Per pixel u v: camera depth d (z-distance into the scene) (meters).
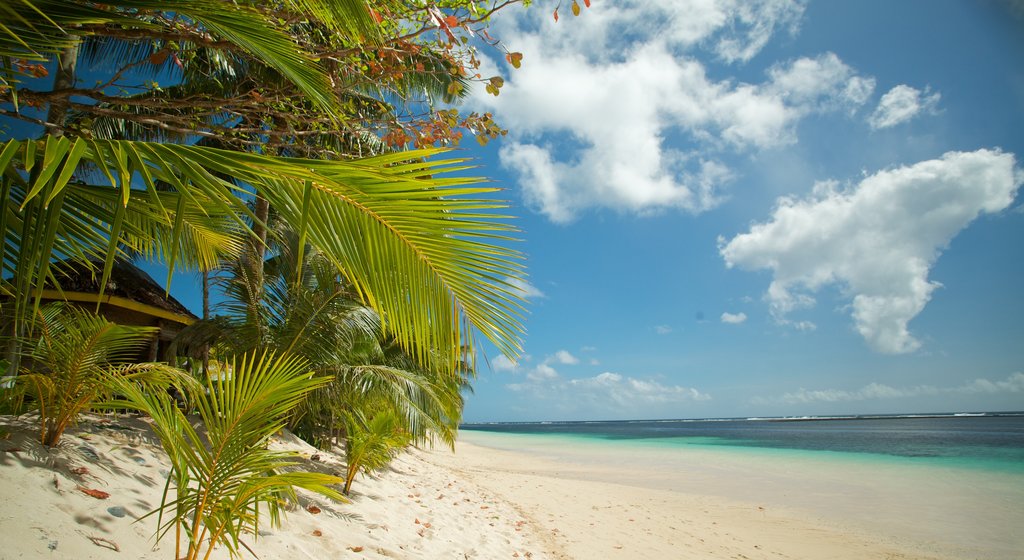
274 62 2.06
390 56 3.57
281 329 6.88
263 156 1.45
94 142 1.32
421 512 6.79
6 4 1.49
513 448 36.94
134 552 2.87
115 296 9.88
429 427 8.24
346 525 4.89
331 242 1.59
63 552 2.56
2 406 4.07
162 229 2.82
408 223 1.66
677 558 7.04
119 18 1.74
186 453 2.45
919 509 11.06
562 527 8.34
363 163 1.52
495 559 5.54
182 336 6.91
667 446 36.34
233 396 2.51
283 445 7.07
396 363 11.30
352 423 6.55
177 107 3.21
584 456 27.39
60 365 3.74
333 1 2.55
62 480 3.22
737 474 17.59
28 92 2.22
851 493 13.26
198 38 2.68
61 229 2.17
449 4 3.48
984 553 7.71
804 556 7.52
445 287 1.77
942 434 45.56
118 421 4.88
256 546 3.62
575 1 3.36
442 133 4.03
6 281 1.99
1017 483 14.55
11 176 1.68
